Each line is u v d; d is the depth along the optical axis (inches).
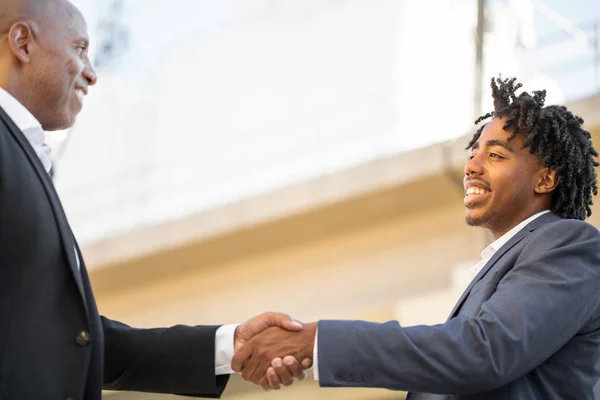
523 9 245.9
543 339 104.4
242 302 273.3
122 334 128.5
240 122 303.3
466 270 233.9
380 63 284.8
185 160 306.7
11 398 95.0
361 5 293.1
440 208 250.5
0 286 97.8
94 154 319.9
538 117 118.3
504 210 118.0
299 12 305.4
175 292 284.2
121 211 309.0
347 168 255.9
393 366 103.7
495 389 106.8
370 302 255.8
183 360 125.5
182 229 278.2
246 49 310.7
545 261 109.0
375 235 258.8
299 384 250.8
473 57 257.8
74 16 115.1
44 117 113.2
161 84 319.3
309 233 264.5
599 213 218.5
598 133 216.5
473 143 127.0
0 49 109.8
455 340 103.1
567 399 108.0
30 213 100.4
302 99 295.6
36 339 97.1
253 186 290.4
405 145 269.9
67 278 101.6
